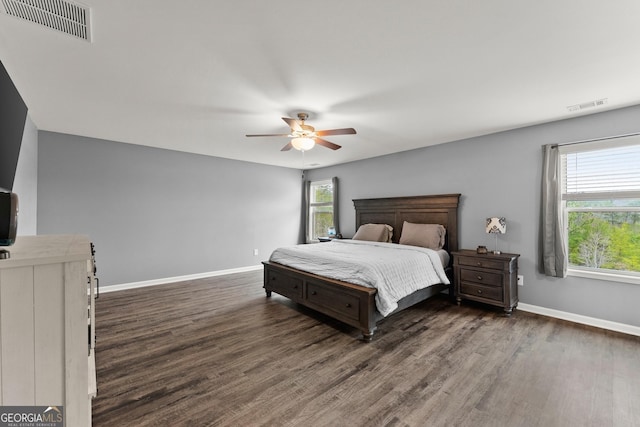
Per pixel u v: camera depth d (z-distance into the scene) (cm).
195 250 522
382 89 250
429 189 453
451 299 404
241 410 175
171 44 184
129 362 231
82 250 119
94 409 174
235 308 364
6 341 98
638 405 180
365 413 173
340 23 164
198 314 342
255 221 607
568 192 328
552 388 198
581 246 323
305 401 184
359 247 419
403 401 184
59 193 393
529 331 293
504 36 175
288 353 248
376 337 281
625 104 281
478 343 266
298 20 161
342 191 607
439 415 171
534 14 155
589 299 310
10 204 114
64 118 330
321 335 285
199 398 187
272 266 397
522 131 356
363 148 471
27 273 101
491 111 301
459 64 209
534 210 346
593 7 149
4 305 98
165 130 376
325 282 313
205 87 247
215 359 237
